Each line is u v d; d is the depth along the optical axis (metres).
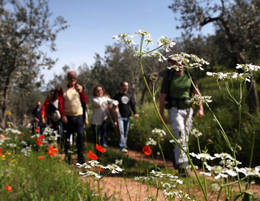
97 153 4.72
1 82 12.38
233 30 8.55
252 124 5.47
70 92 4.67
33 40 12.77
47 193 2.46
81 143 4.50
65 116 4.53
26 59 12.48
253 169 0.95
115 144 7.87
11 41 12.21
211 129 6.01
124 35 1.35
